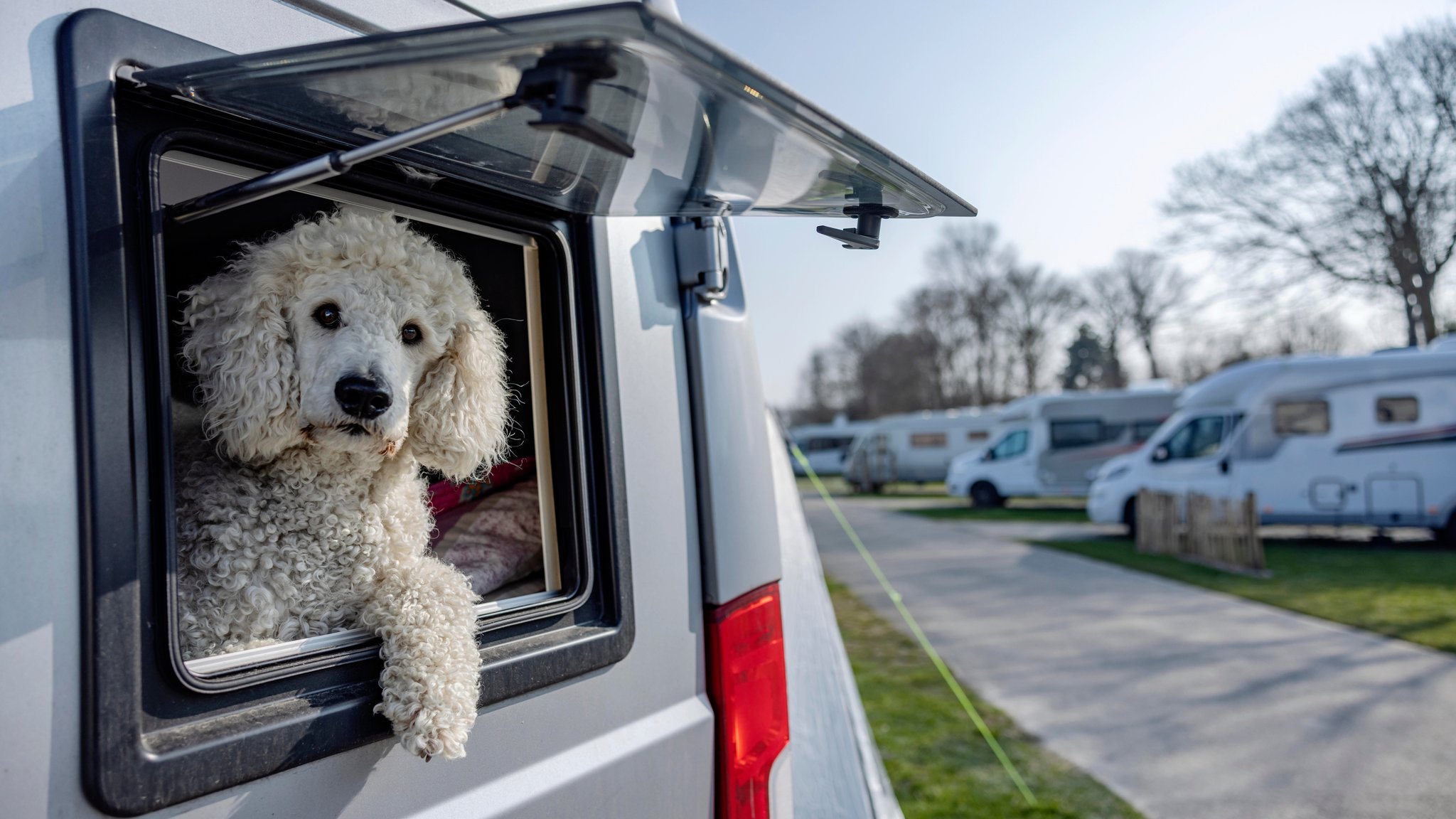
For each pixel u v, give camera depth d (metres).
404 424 1.40
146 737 0.92
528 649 1.30
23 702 0.82
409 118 1.09
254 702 1.03
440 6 1.33
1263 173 21.81
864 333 64.12
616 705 1.44
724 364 1.81
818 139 1.15
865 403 62.16
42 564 0.85
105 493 0.89
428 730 1.09
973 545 15.03
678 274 1.75
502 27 0.85
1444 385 12.57
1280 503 13.20
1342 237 21.22
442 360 1.56
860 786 2.49
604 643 1.41
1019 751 4.96
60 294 0.88
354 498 1.38
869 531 17.67
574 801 1.31
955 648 7.52
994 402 52.94
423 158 1.21
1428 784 4.43
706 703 1.64
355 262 1.41
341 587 1.31
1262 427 13.36
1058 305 51.03
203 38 1.03
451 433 1.55
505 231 1.42
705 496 1.69
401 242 1.48
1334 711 5.61
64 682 0.85
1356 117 20.14
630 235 1.65
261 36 1.09
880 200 1.50
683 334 1.74
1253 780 4.54
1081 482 20.80
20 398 0.85
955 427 29.11
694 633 1.63
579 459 1.46
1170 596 9.70
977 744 5.07
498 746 1.24
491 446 1.63
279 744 1.00
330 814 1.05
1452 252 20.03
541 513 1.50
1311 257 21.75
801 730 2.38
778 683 1.79
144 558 0.94
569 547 1.46
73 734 0.85
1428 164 19.69
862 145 1.19
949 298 53.91
